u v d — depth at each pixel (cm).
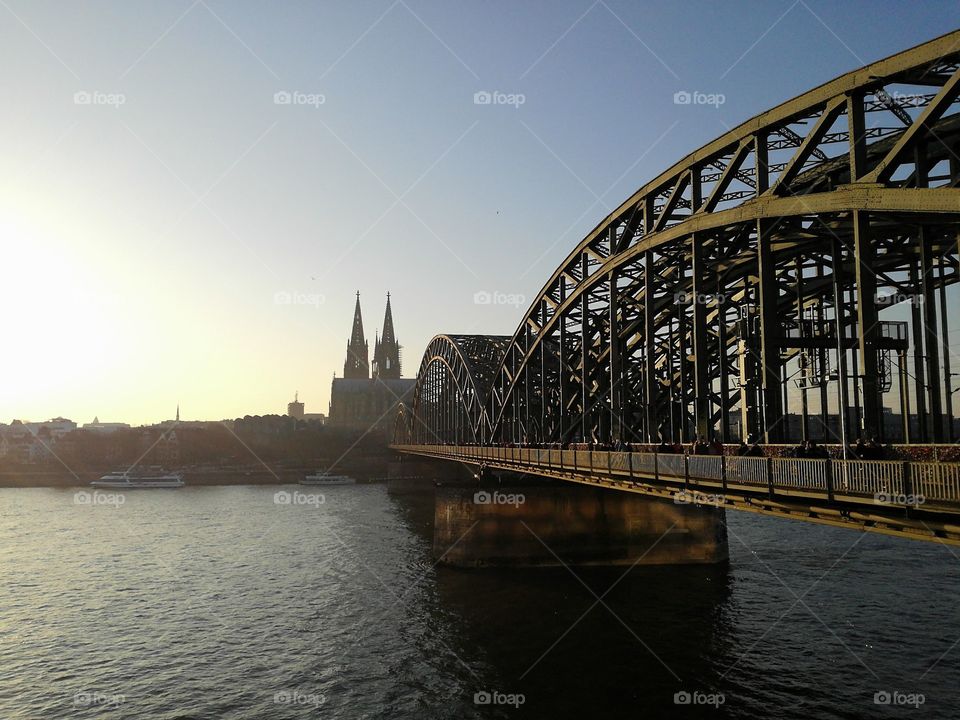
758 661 3062
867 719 2470
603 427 4231
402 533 7656
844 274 3122
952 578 4522
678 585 4497
